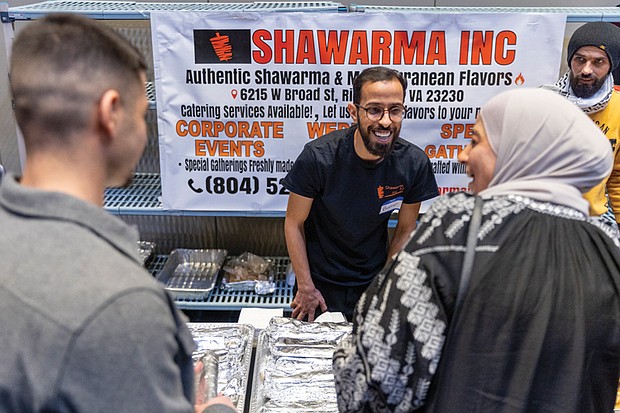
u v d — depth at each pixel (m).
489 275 0.85
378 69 1.88
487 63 2.31
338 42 2.28
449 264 0.87
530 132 0.91
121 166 0.77
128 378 0.64
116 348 0.63
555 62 2.31
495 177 0.96
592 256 0.89
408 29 2.26
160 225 3.05
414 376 0.89
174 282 2.77
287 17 2.24
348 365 0.94
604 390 0.93
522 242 0.87
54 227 0.67
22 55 0.69
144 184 2.85
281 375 1.47
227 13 2.25
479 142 0.99
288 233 2.15
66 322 0.62
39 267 0.65
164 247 3.09
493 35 2.28
